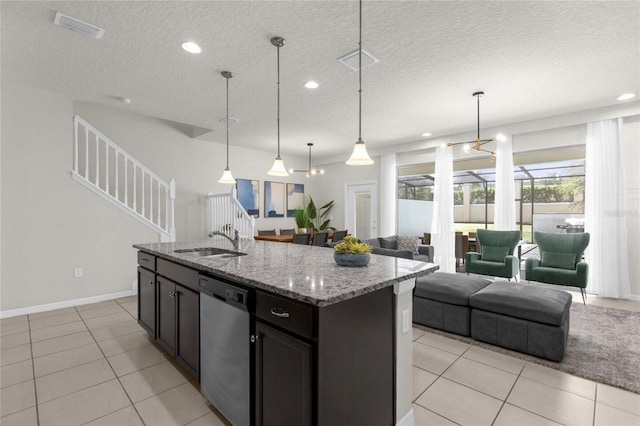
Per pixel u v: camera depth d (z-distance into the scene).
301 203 7.96
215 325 1.75
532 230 5.98
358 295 1.31
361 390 1.40
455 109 4.24
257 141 6.14
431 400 1.90
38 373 2.20
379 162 6.87
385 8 2.11
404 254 3.95
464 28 2.35
